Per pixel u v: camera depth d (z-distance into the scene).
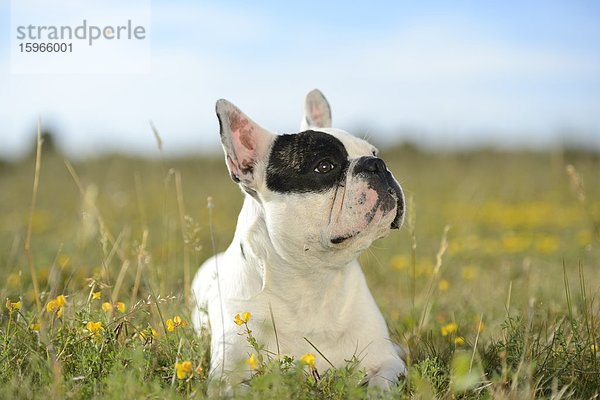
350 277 3.90
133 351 3.36
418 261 6.77
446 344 4.12
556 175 12.72
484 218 9.73
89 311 3.78
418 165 15.38
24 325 3.90
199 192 12.16
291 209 3.68
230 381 3.47
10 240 7.73
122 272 4.61
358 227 3.57
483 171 14.14
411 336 4.19
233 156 3.87
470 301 5.04
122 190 12.47
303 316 3.81
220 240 7.81
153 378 3.36
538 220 9.27
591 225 8.43
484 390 3.28
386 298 5.56
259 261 3.84
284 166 3.73
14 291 5.05
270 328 3.79
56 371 3.13
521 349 3.53
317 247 3.68
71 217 9.90
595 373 3.38
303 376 3.23
